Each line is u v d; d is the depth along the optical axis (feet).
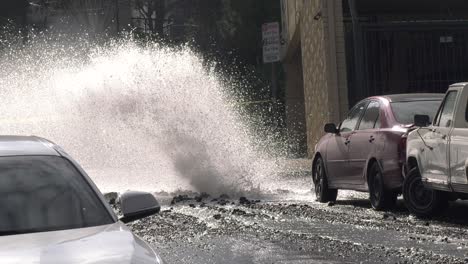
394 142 48.80
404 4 110.11
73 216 19.13
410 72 97.14
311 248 36.47
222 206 55.67
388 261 32.58
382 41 95.66
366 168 51.85
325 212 50.88
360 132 53.52
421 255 33.50
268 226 44.55
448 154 42.70
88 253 16.16
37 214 18.89
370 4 108.99
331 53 90.89
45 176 20.24
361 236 39.81
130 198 20.38
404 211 50.80
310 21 104.68
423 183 45.57
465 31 96.53
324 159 58.49
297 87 156.76
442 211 45.96
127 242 17.17
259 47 179.11
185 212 52.11
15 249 16.39
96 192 20.51
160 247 37.91
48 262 15.51
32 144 21.84
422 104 51.52
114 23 224.74
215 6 204.23
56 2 228.84
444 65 98.12
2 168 20.26
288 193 66.95
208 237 40.75
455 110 43.11
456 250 34.68
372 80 96.02
